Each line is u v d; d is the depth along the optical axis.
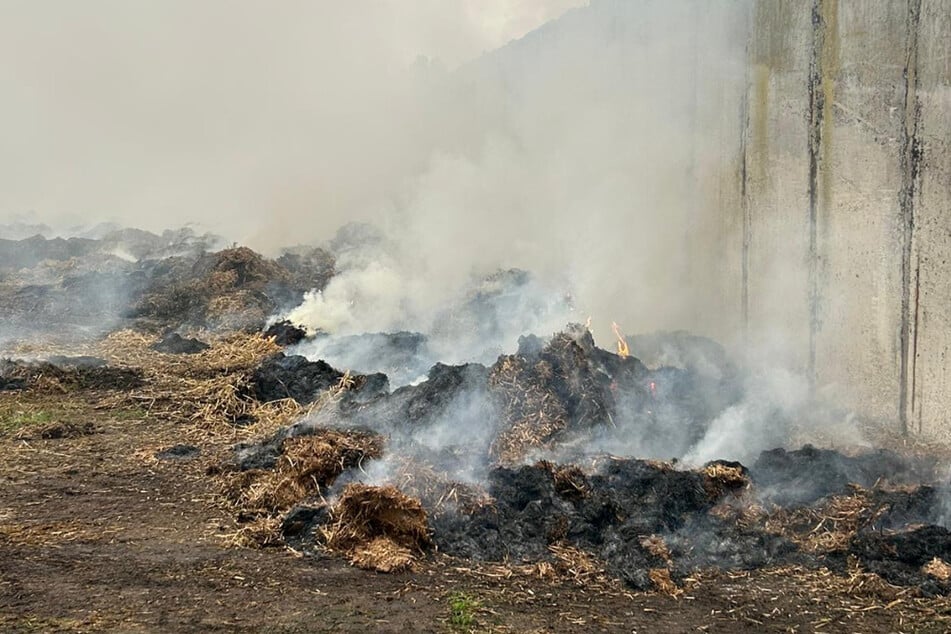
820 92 10.34
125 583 6.08
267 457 8.62
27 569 6.25
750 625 5.73
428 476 7.49
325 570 6.39
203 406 11.04
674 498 7.26
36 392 11.70
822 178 10.38
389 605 5.84
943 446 8.63
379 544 6.63
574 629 5.60
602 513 7.10
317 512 7.07
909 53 8.93
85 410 11.04
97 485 8.30
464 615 5.71
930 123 8.70
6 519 7.29
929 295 8.80
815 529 7.02
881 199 9.42
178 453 9.34
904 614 5.89
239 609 5.73
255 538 6.90
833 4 10.03
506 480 7.50
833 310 10.23
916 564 6.50
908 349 9.10
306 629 5.48
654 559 6.52
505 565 6.54
